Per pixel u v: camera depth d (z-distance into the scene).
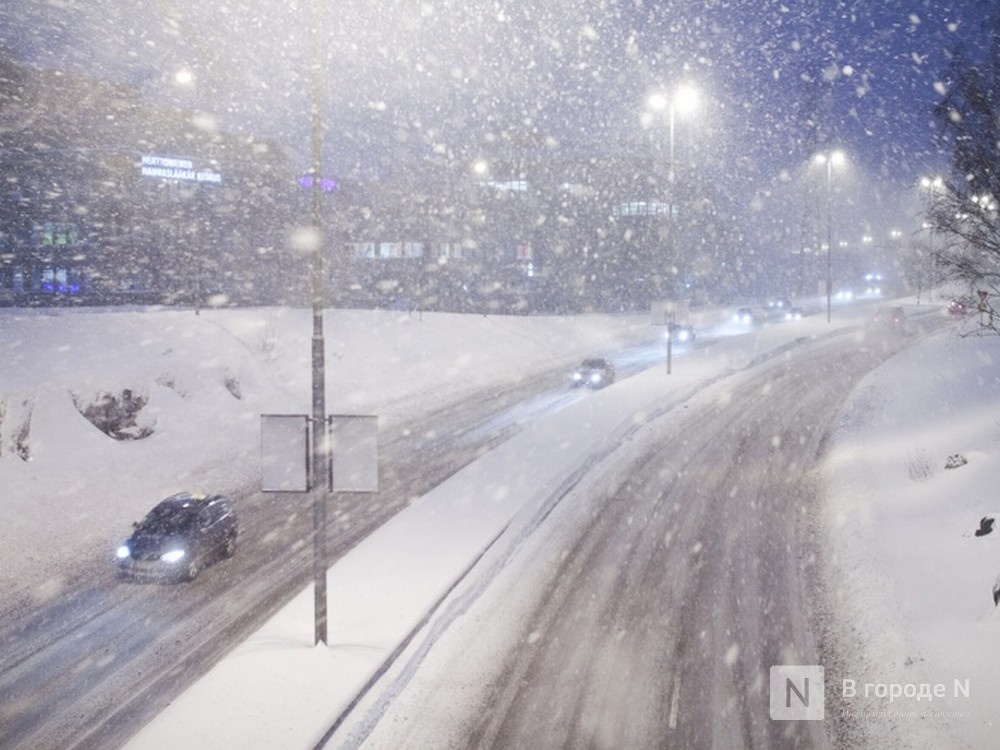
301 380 38.16
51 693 12.10
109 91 57.16
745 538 18.33
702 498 21.84
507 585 15.47
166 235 59.25
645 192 85.06
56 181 54.09
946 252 26.81
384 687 11.33
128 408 27.31
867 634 12.68
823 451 27.53
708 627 13.41
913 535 17.09
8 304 50.78
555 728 10.30
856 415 32.91
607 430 30.55
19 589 16.20
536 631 13.33
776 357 53.97
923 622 12.74
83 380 26.55
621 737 10.07
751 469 25.11
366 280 78.62
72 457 23.00
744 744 9.86
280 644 12.60
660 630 13.31
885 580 14.72
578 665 12.08
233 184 63.38
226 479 24.98
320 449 12.55
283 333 43.88
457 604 14.46
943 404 30.59
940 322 67.06
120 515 21.05
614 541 18.20
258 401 33.47
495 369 48.84
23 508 19.67
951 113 23.81
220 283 62.22
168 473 24.48
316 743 9.83
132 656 13.29
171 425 27.88
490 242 79.75
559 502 21.59
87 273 55.56
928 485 20.36
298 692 11.02
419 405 38.22
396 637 12.86
